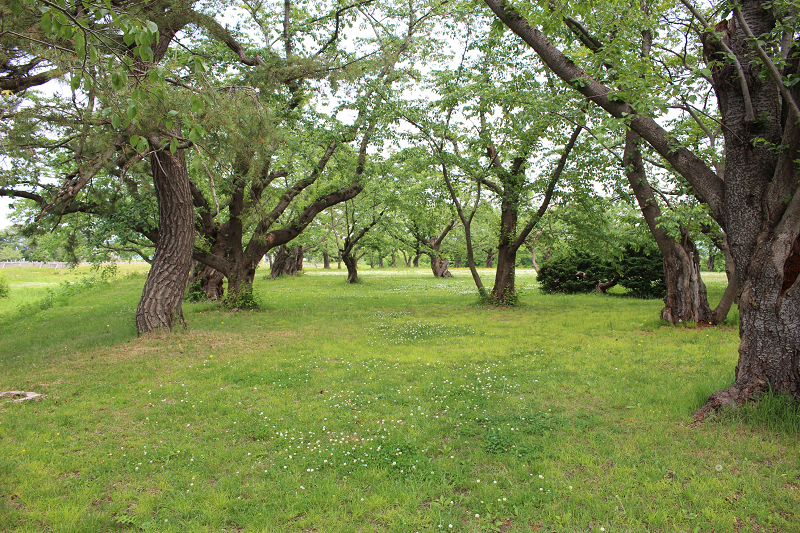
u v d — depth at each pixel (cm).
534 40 652
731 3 538
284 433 537
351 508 382
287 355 948
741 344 559
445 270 4156
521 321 1396
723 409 541
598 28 1055
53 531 352
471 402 637
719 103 582
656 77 616
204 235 1695
